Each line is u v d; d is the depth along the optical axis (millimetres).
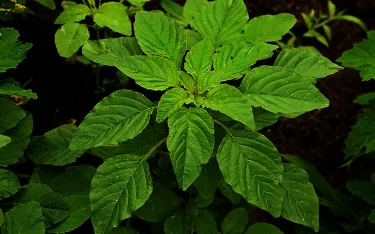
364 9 1036
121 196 489
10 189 520
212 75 520
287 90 489
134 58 497
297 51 555
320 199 760
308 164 784
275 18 662
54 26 828
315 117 915
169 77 511
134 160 506
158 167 650
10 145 544
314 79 540
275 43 945
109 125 484
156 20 539
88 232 682
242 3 560
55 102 784
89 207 540
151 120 569
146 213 562
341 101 931
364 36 1004
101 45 566
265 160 489
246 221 599
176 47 536
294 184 532
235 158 491
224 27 558
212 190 537
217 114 535
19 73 778
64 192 566
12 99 638
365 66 693
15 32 545
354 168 875
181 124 472
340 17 977
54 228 524
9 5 668
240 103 479
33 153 577
